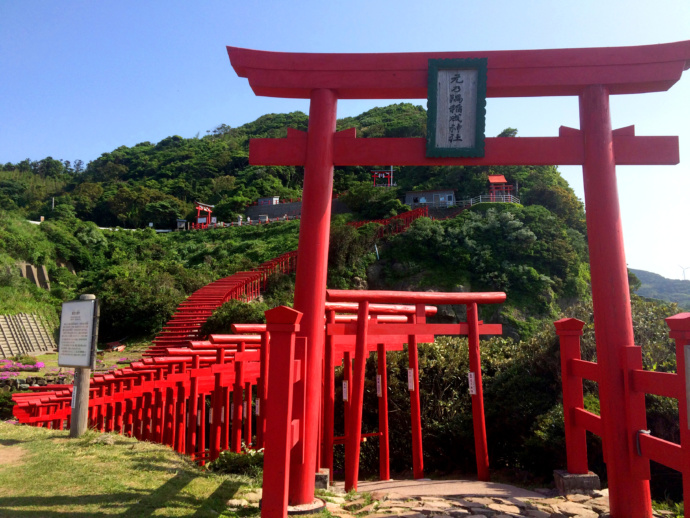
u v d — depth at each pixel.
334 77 5.78
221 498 5.00
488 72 5.73
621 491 5.00
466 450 10.37
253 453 7.48
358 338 7.46
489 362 11.47
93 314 7.29
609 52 5.61
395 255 35.56
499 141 5.69
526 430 9.27
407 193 49.31
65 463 5.65
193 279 33.19
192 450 8.97
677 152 5.60
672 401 7.56
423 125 69.06
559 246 33.47
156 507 4.49
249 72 5.77
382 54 5.79
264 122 109.75
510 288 31.41
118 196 60.00
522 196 44.97
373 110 97.25
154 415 9.62
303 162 5.73
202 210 59.50
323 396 8.11
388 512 5.28
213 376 10.16
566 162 5.65
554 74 5.66
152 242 46.56
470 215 38.28
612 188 5.47
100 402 9.12
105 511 4.29
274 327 4.30
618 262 5.35
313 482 5.18
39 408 9.76
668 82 5.61
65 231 43.34
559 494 6.24
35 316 28.38
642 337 9.80
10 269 32.06
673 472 7.21
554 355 9.62
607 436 5.20
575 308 12.70
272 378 4.26
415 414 8.56
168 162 82.62
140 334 27.20
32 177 76.06
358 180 61.03
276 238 43.88
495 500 5.94
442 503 5.74
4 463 5.68
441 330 8.23
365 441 11.10
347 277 33.84
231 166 77.50
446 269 33.81
